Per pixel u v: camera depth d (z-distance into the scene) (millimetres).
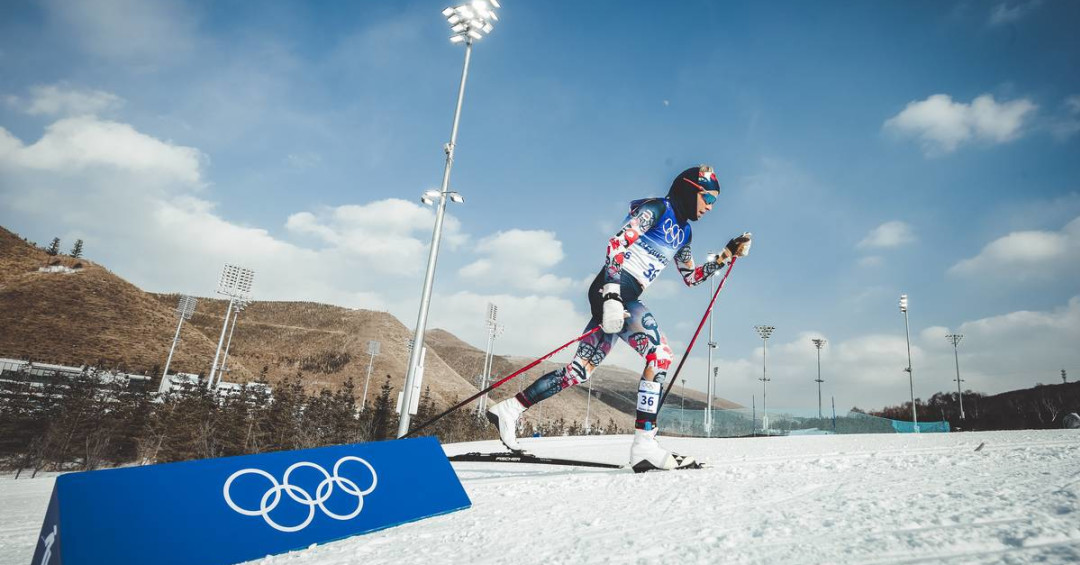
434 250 11750
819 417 24047
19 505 8773
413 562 1769
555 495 3043
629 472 4148
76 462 31875
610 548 1679
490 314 54250
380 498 2580
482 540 2004
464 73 12891
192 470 2215
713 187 4488
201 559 1977
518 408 4793
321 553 2080
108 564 1803
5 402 31609
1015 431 9281
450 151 12227
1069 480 2080
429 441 3023
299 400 36500
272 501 2289
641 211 4258
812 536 1583
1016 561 1158
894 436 9633
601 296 4371
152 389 44656
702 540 1662
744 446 8422
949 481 2432
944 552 1286
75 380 35531
